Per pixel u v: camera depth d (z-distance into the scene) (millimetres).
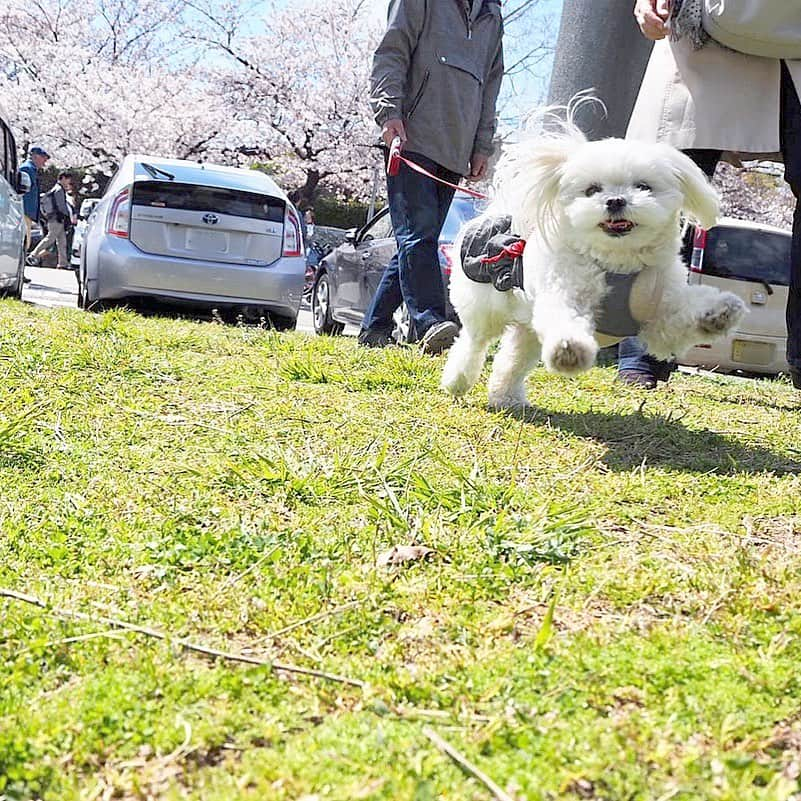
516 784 1229
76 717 1363
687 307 3158
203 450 2840
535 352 3816
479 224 3756
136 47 29047
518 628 1711
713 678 1516
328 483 2498
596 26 6047
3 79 27516
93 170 27516
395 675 1502
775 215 25922
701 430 3625
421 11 4988
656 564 2031
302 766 1260
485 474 2727
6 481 2438
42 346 4285
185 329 5465
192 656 1572
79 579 1879
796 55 4062
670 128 4258
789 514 2510
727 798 1188
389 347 5145
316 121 26844
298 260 7738
